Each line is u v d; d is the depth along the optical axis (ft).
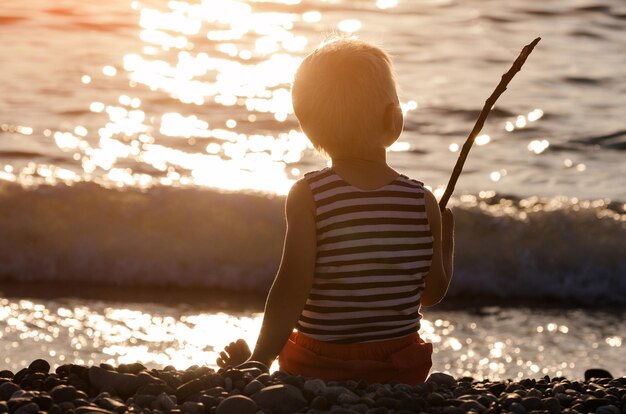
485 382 13.74
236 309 32.14
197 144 54.49
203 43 80.38
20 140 51.55
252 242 37.58
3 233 36.58
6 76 65.31
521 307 33.96
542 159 52.70
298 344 11.90
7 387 11.31
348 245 11.43
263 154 53.62
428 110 61.41
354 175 11.71
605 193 47.03
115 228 37.42
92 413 9.84
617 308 34.42
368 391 11.11
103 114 58.39
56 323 28.19
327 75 11.77
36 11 85.71
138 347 26.40
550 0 93.45
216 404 10.41
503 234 39.29
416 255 11.75
